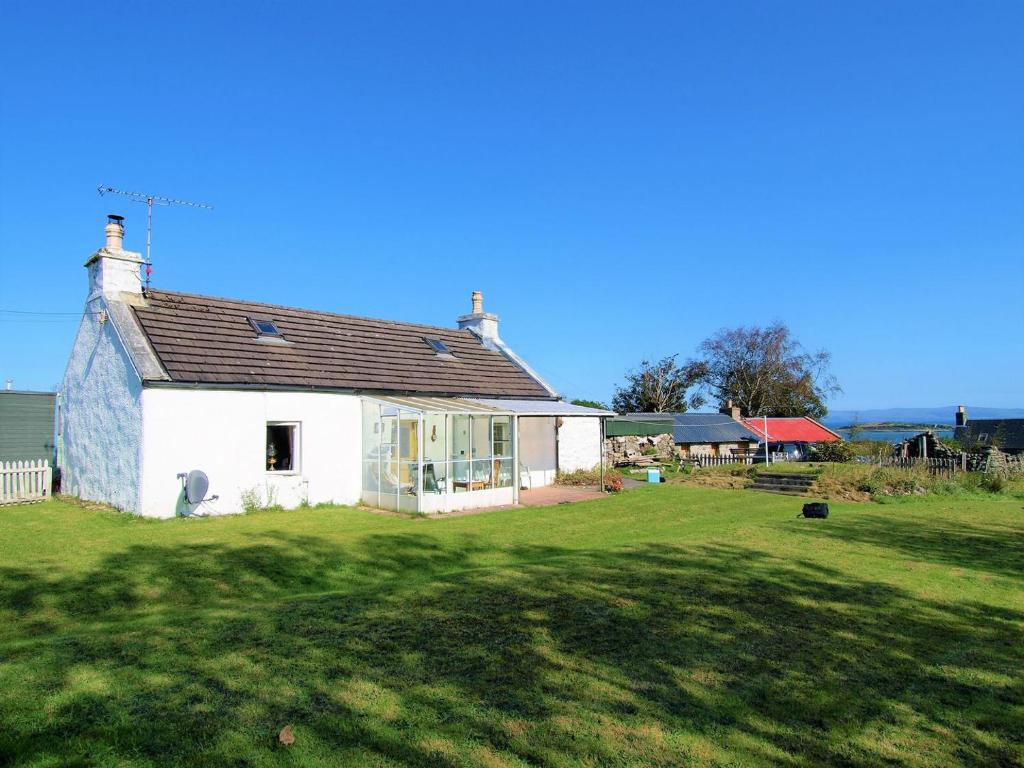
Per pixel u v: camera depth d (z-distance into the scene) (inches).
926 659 275.6
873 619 327.0
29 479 734.5
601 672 251.3
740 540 541.3
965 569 453.7
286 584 408.8
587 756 190.5
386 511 737.0
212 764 181.5
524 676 245.9
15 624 325.1
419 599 347.9
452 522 651.5
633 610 330.0
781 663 265.9
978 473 1085.8
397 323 1028.5
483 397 950.4
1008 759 196.7
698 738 203.2
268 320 839.7
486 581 387.9
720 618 320.5
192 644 275.7
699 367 2979.8
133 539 524.4
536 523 649.6
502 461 815.1
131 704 216.4
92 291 752.3
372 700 222.8
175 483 651.5
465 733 201.9
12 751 185.6
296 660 257.8
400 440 745.6
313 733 199.5
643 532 609.0
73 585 387.5
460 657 263.7
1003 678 257.8
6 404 864.3
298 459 748.0
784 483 1014.4
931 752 199.8
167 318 738.8
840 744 202.8
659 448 1637.6
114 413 692.1
